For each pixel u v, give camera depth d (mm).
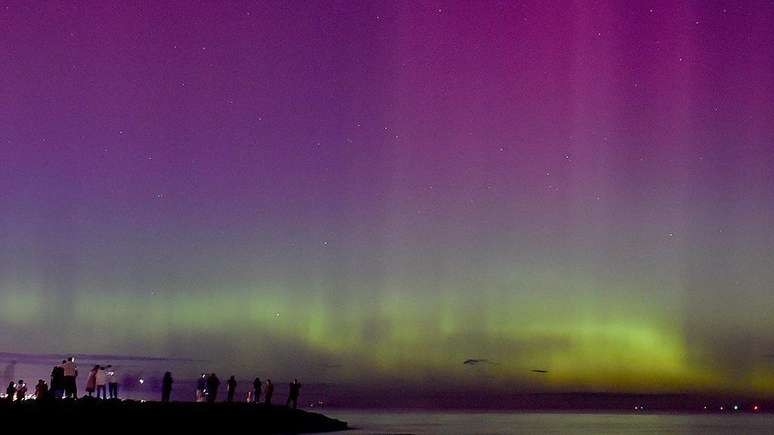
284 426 51156
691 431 106188
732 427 129125
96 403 39125
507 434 81562
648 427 124250
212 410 45312
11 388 38781
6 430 33688
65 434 35438
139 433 38969
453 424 118000
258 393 53219
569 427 116875
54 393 38719
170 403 44219
